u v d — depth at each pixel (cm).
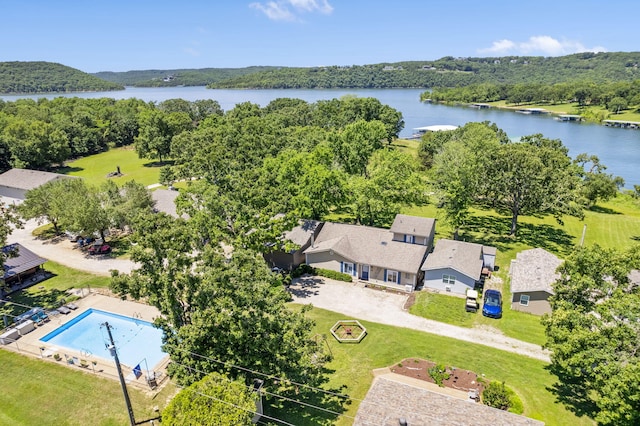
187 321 2381
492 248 4341
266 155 7225
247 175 4550
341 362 2848
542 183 4969
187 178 7294
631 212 6925
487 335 3200
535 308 3503
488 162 5044
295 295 3897
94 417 2356
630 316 2045
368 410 1969
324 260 4338
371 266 4109
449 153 6200
